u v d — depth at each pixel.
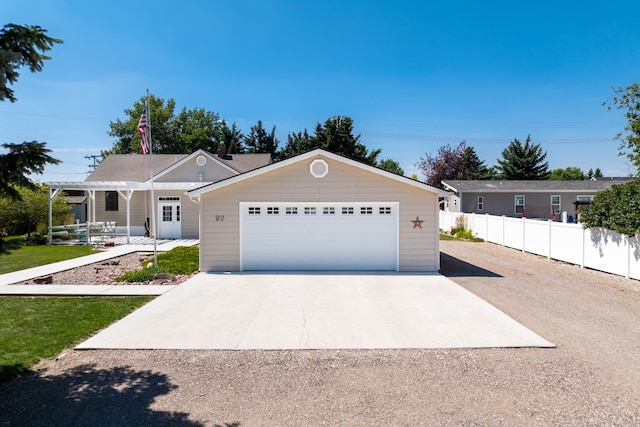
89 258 14.42
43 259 14.38
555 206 29.42
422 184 11.30
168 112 44.78
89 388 4.45
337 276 10.78
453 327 6.53
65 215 25.86
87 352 5.53
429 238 11.52
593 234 11.95
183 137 44.62
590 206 11.88
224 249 11.54
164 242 19.97
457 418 3.81
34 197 21.58
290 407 4.04
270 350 5.60
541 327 6.55
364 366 5.05
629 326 6.59
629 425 3.67
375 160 41.06
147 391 4.38
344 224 11.60
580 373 4.79
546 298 8.52
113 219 23.83
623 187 10.77
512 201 29.53
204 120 49.53
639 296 8.66
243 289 9.27
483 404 4.07
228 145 49.72
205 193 11.47
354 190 11.53
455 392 4.33
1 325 6.59
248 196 11.51
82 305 7.91
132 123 43.19
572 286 9.70
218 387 4.48
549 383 4.53
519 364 5.07
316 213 11.61
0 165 4.18
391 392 4.34
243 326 6.62
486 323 6.73
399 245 11.51
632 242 10.46
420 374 4.80
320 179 11.54
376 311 7.48
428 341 5.90
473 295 8.69
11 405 4.06
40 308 7.67
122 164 26.56
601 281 10.27
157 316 7.18
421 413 3.90
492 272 11.59
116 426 3.69
